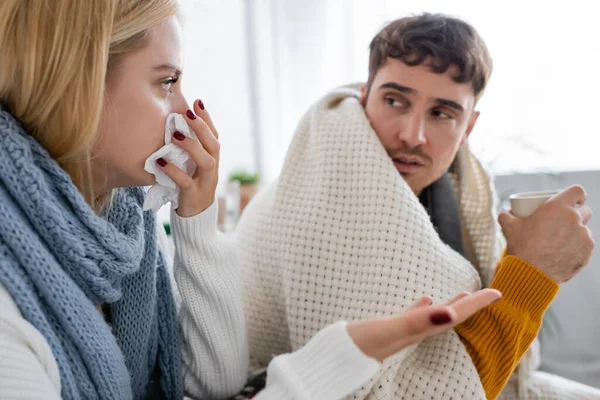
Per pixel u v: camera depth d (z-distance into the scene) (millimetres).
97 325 491
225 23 1860
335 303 674
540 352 1432
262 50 1848
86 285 492
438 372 616
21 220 433
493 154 1590
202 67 1869
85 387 483
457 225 825
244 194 1680
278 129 1910
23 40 426
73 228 462
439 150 756
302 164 803
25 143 437
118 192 582
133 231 558
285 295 723
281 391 460
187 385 722
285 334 793
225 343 695
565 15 1540
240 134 1947
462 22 750
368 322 442
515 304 644
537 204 688
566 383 845
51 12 424
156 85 514
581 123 1583
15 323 395
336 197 712
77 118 448
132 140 501
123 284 608
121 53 474
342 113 789
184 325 698
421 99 725
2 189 433
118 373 520
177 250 671
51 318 460
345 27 1768
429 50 703
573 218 659
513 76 1617
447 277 652
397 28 748
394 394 621
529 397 828
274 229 773
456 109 736
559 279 667
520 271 651
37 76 434
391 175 693
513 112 1636
